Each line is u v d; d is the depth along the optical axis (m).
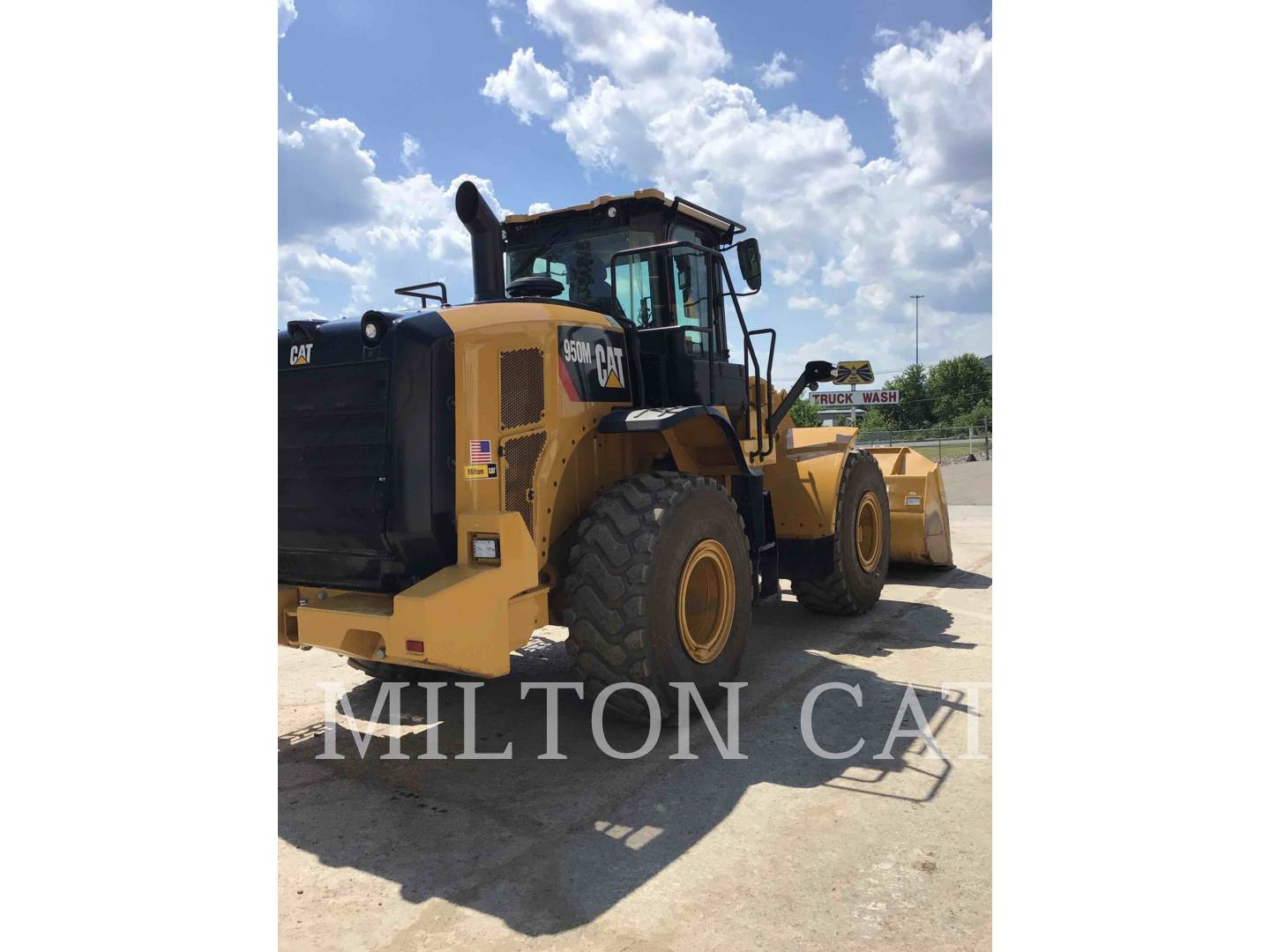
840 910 2.29
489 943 2.20
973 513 12.19
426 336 3.09
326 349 3.26
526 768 3.32
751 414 5.03
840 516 5.27
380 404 3.12
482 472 3.17
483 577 2.98
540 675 4.59
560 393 3.57
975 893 2.35
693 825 2.80
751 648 4.90
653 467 4.35
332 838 2.78
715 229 4.89
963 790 3.01
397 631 2.89
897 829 2.73
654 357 4.25
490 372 3.23
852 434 5.87
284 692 4.35
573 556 3.41
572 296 4.52
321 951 2.18
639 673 3.34
